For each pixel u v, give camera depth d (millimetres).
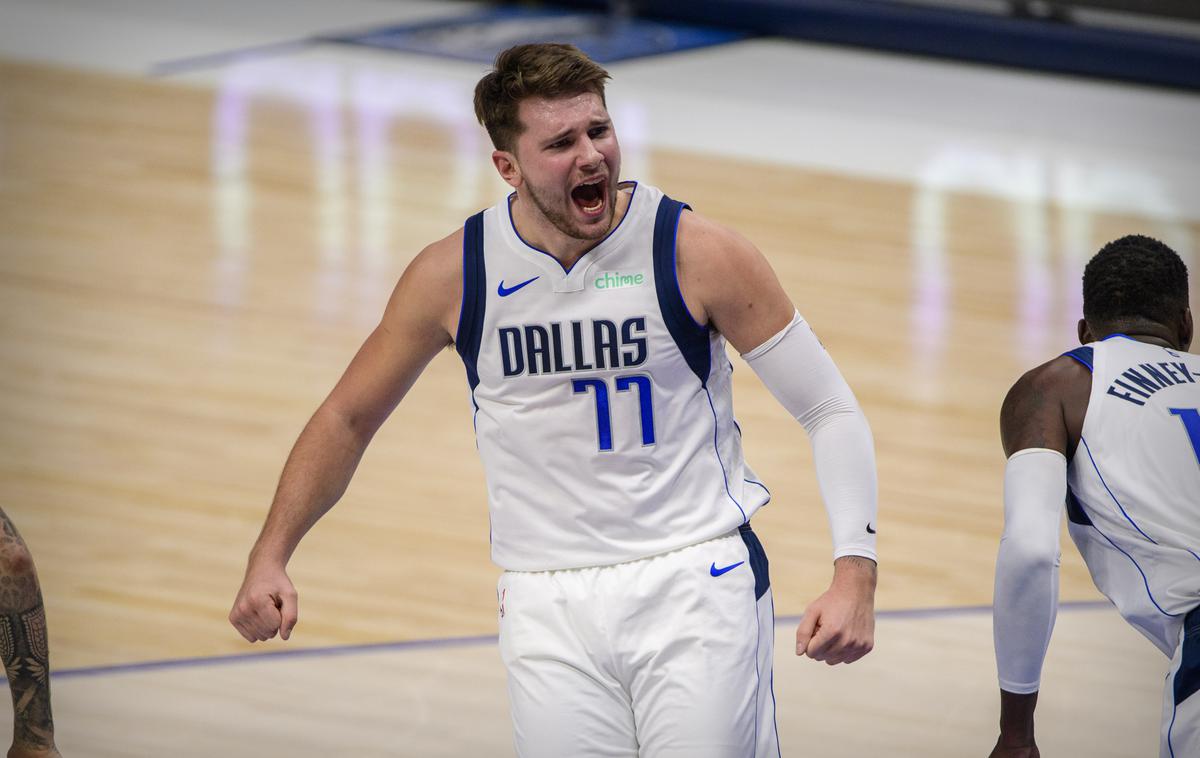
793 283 22953
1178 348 9773
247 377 19312
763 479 16891
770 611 8672
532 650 8430
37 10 38156
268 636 8570
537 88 7840
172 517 15828
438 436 18016
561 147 7852
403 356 8797
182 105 31000
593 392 8281
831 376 8523
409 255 23656
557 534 8430
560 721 8328
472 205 26094
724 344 8680
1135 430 8992
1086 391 9156
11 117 29562
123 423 17984
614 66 35656
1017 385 9367
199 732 11719
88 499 16125
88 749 11406
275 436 17781
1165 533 8789
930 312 22078
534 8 40906
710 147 29719
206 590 14328
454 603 14156
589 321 8203
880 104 33562
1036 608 8875
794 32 38562
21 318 20844
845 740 11641
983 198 27516
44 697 9758
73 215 24797
